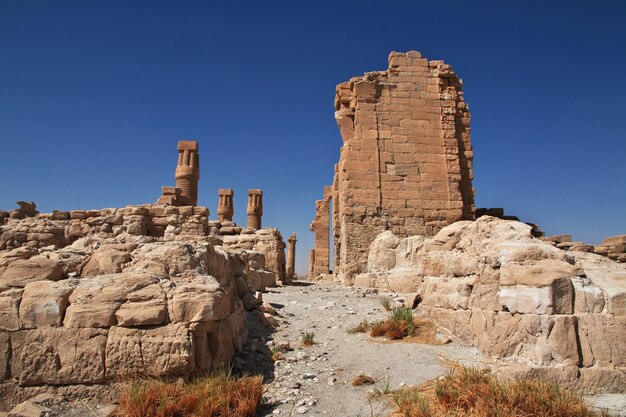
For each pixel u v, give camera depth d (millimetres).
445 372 6426
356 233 19250
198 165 29875
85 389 5613
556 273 6543
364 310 10602
